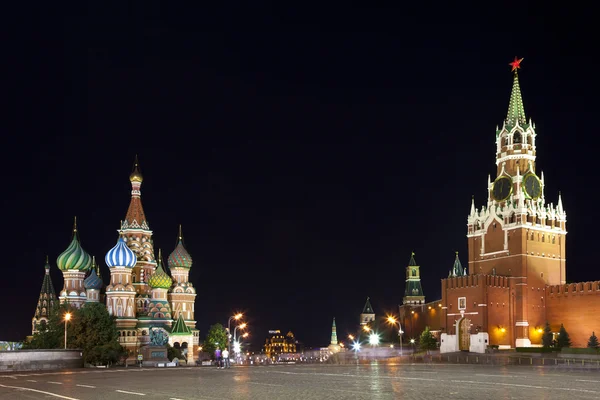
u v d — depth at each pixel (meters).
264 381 49.72
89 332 136.00
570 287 147.88
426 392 38.00
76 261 190.00
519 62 170.62
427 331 170.75
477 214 167.38
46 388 43.06
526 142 163.50
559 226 160.88
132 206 197.00
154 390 40.91
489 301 146.88
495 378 53.16
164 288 188.12
